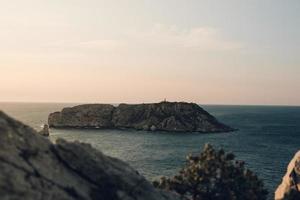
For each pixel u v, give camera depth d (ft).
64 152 101.86
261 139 634.02
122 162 115.03
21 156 89.76
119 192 101.96
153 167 352.28
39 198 83.46
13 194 79.51
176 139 640.17
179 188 156.66
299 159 173.68
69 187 93.20
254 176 166.91
